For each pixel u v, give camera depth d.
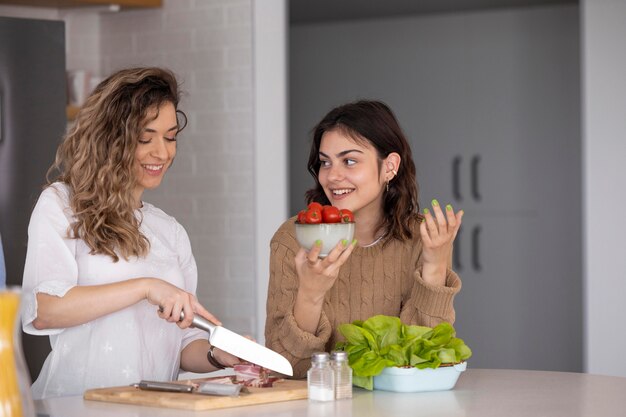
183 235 2.76
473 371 2.57
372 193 2.51
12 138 4.05
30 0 4.62
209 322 2.27
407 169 2.58
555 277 5.98
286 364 2.20
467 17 6.07
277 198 4.81
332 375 2.13
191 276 2.75
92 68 5.15
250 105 4.79
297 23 6.34
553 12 5.94
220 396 2.08
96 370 2.51
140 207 2.69
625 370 4.62
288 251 2.54
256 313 4.80
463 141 6.10
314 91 6.34
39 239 2.44
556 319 5.98
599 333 4.65
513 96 6.02
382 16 6.17
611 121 4.64
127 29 5.07
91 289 2.34
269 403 2.11
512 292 6.04
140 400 2.10
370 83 6.25
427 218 2.34
